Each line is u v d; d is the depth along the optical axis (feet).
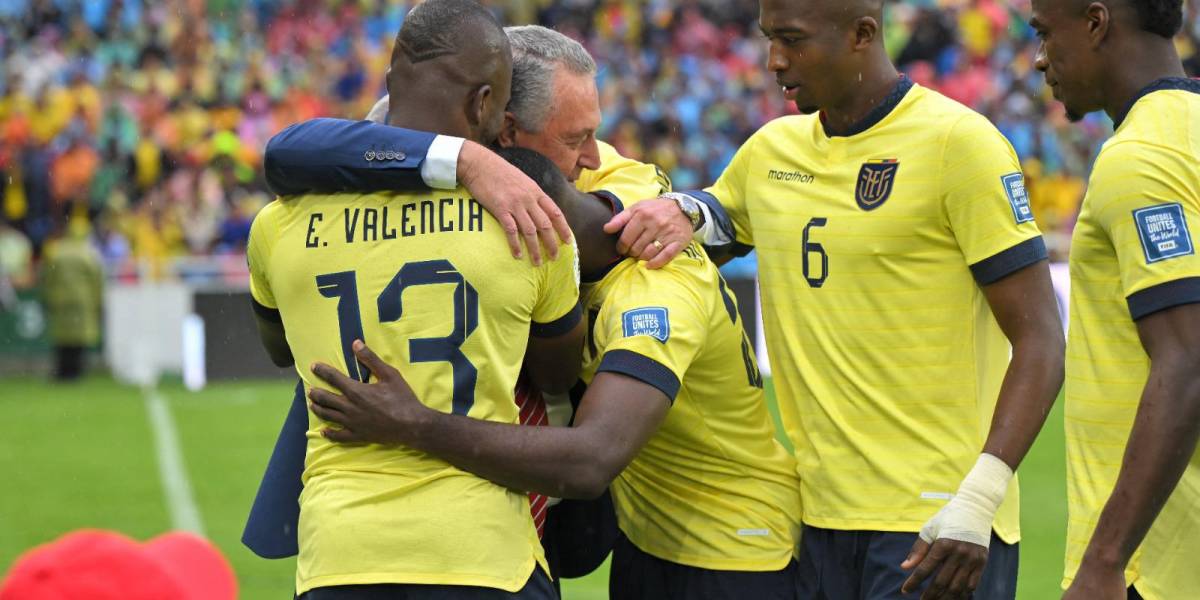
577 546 21.98
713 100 118.83
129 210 102.63
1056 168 112.16
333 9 125.90
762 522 21.40
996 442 19.20
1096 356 18.81
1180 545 18.40
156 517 51.21
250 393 84.53
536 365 19.11
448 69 18.16
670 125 115.24
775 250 21.65
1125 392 18.49
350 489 17.57
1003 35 121.60
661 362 18.54
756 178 22.20
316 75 119.44
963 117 20.25
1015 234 19.80
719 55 124.88
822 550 21.22
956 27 121.39
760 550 21.35
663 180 22.68
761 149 22.30
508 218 17.43
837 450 20.98
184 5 122.01
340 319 17.75
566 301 18.49
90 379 91.50
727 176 23.07
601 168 22.11
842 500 20.90
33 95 111.24
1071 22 18.76
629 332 18.70
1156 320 17.31
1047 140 113.29
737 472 21.48
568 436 17.62
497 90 18.47
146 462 62.44
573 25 126.21
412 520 17.24
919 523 20.39
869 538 20.76
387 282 17.54
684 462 21.48
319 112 116.57
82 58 116.98
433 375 17.38
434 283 17.46
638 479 21.93
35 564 14.23
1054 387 19.49
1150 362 18.04
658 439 21.47
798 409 21.47
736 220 22.90
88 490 56.29
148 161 107.24
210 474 59.62
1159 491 17.04
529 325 18.30
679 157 112.37
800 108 21.11
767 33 20.80
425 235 17.57
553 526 21.84
